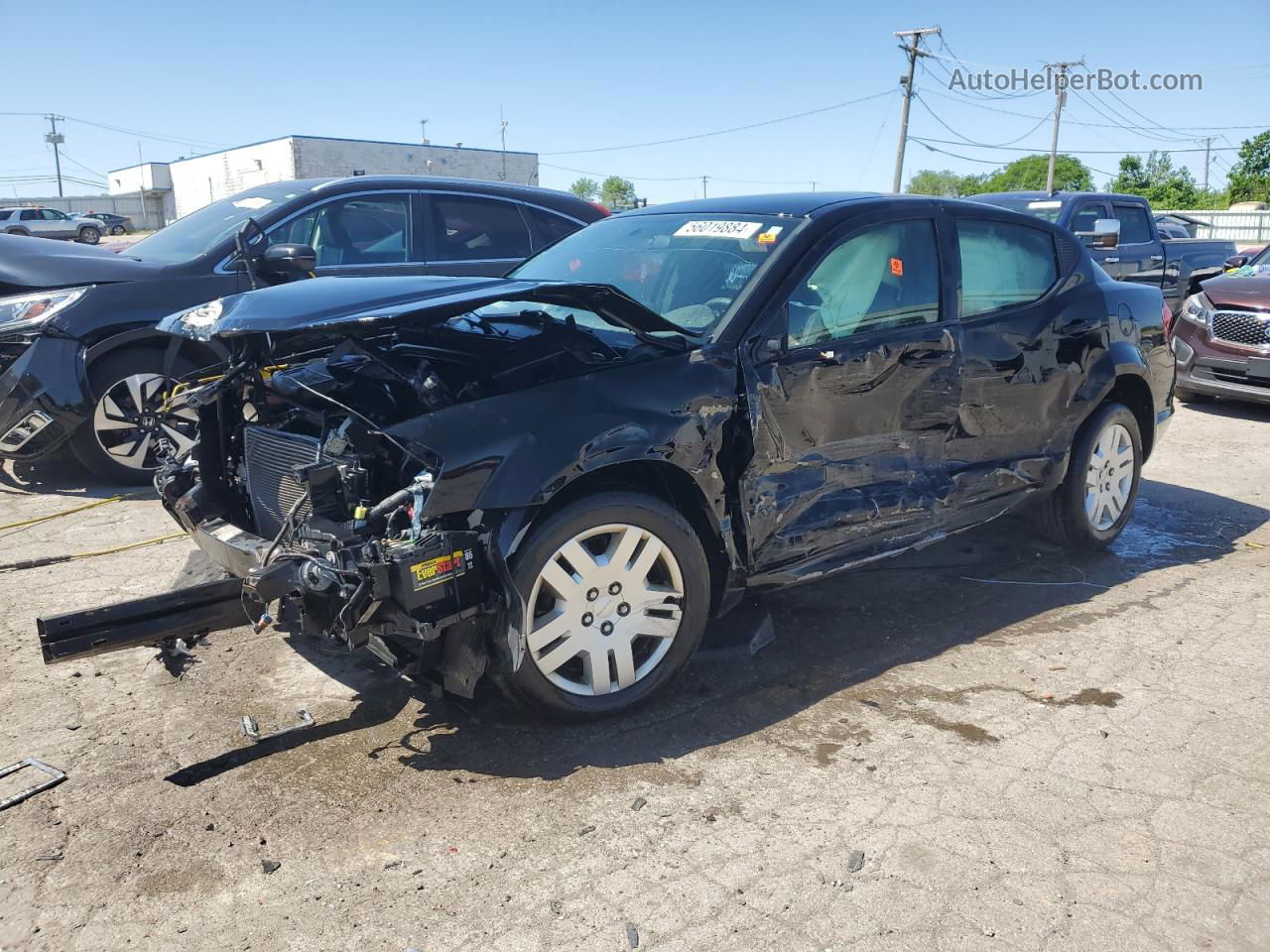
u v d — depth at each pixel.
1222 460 7.70
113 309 6.12
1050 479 4.87
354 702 3.65
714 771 3.21
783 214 4.16
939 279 4.33
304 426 3.63
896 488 4.16
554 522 3.20
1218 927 2.51
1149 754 3.33
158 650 4.08
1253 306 9.05
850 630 4.36
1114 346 5.05
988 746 3.37
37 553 5.22
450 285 3.52
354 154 54.12
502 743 3.36
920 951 2.42
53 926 2.49
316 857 2.76
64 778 3.14
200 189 62.28
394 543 2.98
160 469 3.96
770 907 2.57
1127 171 57.56
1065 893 2.63
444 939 2.45
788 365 3.71
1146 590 4.88
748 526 3.66
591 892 2.62
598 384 3.33
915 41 42.22
